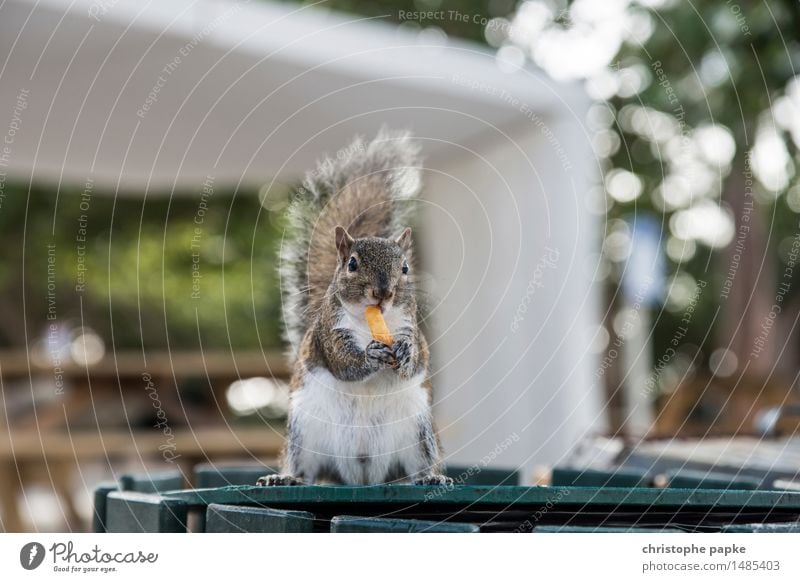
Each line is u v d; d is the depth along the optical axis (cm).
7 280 1927
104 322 1933
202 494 337
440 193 1098
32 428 1036
